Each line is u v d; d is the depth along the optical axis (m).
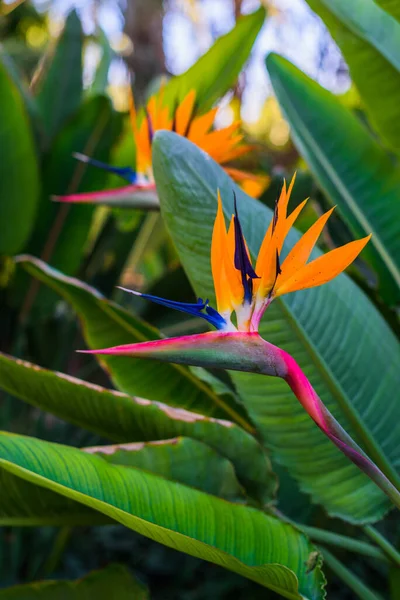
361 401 1.53
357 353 1.55
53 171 2.63
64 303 2.90
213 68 2.38
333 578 2.31
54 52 3.00
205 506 1.41
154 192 1.65
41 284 2.59
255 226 1.53
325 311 1.55
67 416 1.62
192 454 1.50
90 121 2.56
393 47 1.71
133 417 1.54
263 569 1.31
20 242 2.57
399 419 1.54
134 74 5.54
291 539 1.42
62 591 1.66
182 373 1.65
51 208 2.63
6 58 2.90
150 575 2.60
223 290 1.20
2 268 2.76
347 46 1.73
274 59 1.95
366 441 1.52
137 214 2.74
